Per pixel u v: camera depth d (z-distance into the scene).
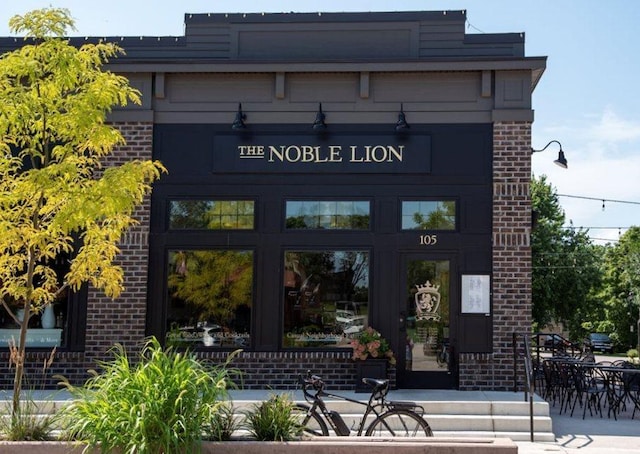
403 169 11.98
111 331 11.84
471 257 11.80
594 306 48.56
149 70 12.09
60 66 7.39
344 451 6.14
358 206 12.05
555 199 36.91
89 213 7.14
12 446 6.10
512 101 11.95
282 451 6.14
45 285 8.20
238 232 12.02
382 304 11.82
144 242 11.95
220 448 6.12
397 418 9.73
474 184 11.92
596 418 11.53
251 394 11.12
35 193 7.41
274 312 11.87
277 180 12.09
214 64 12.03
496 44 12.15
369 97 12.11
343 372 11.74
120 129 12.20
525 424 9.90
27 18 7.52
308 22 12.41
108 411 6.02
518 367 11.57
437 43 12.25
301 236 11.97
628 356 43.59
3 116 7.29
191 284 12.00
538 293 36.09
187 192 12.12
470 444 6.20
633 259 42.19
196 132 12.23
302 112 12.15
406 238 11.88
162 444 5.87
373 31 12.34
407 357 11.77
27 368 11.80
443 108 12.04
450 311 11.78
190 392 6.12
